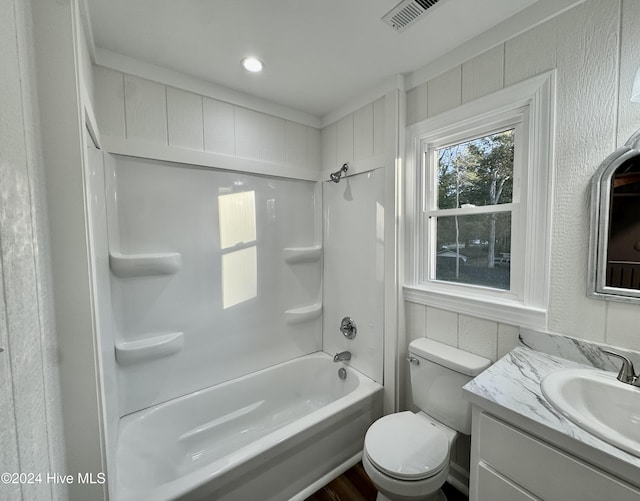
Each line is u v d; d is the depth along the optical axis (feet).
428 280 5.69
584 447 2.35
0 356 1.54
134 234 5.17
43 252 2.44
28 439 1.89
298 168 7.23
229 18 4.01
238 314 6.50
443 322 5.28
